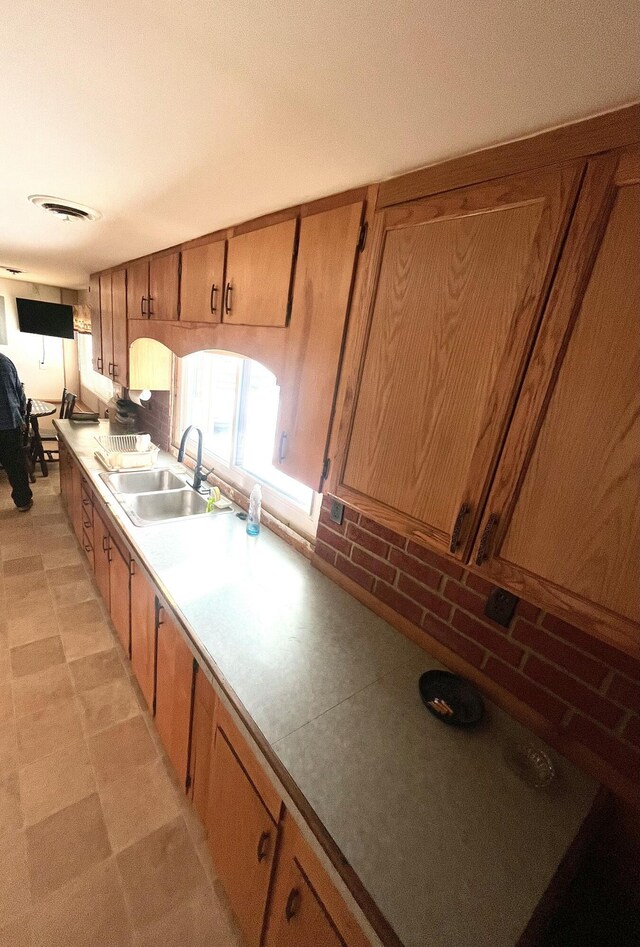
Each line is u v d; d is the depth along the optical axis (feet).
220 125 2.70
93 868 4.16
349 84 2.11
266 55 1.98
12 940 3.63
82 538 9.49
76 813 4.60
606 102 1.90
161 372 8.87
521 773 2.87
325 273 3.54
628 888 2.80
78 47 2.07
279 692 3.33
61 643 7.03
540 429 2.20
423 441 2.79
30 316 16.17
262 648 3.79
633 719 2.73
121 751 5.35
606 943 2.83
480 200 2.41
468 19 1.58
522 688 3.30
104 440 9.80
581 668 2.95
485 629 3.53
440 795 2.68
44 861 4.16
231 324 4.81
